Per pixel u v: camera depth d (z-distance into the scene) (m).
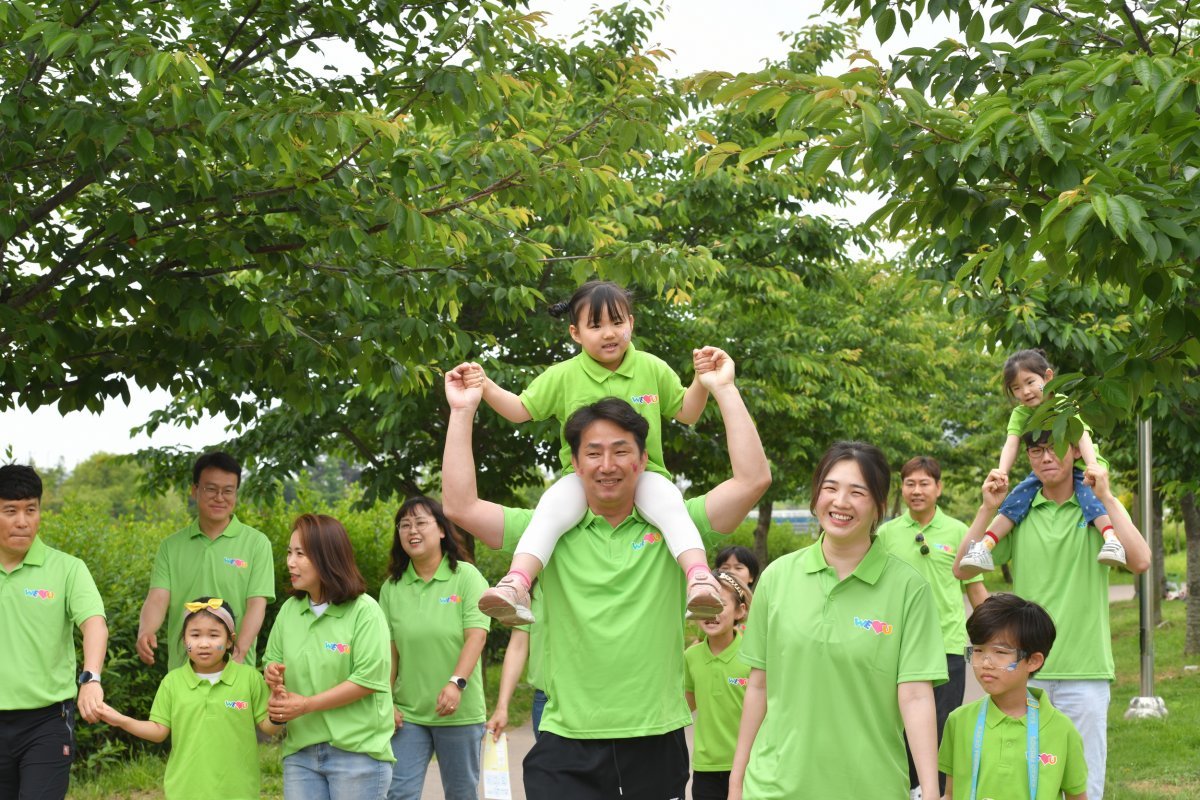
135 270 6.79
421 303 7.84
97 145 6.11
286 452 13.74
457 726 6.98
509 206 9.11
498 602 3.79
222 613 5.93
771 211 16.02
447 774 7.06
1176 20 5.36
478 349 12.29
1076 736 4.86
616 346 4.66
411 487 13.99
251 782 5.97
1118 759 10.30
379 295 7.75
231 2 7.32
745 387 16.73
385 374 8.23
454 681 6.86
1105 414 4.89
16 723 5.91
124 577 10.34
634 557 3.99
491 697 14.95
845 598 4.29
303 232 7.62
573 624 3.97
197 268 7.10
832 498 4.24
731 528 4.09
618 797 3.93
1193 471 15.29
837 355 18.00
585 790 3.91
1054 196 4.56
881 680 4.22
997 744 4.82
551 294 13.06
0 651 5.90
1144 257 4.39
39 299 7.46
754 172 15.13
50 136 6.48
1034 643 4.76
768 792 4.26
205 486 7.07
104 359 7.37
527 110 9.13
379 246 7.60
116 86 6.52
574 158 7.73
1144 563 5.91
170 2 7.15
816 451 19.83
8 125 6.02
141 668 10.27
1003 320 10.33
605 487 3.93
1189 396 5.48
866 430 23.03
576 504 4.07
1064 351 10.54
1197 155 4.56
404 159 6.77
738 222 15.60
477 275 8.18
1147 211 4.30
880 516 4.30
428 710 6.95
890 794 4.20
